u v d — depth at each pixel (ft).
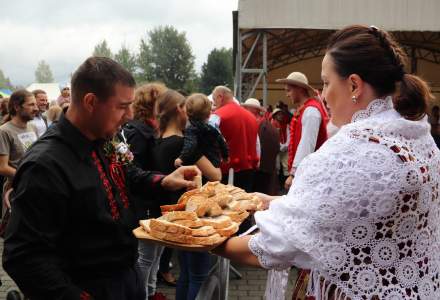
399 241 4.09
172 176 7.11
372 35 4.46
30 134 14.28
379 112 4.36
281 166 29.68
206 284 6.07
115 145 5.95
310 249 4.08
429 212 4.25
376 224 4.03
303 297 4.90
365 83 4.37
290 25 33.76
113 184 5.60
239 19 33.94
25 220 4.56
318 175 4.16
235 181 16.11
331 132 12.87
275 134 19.39
